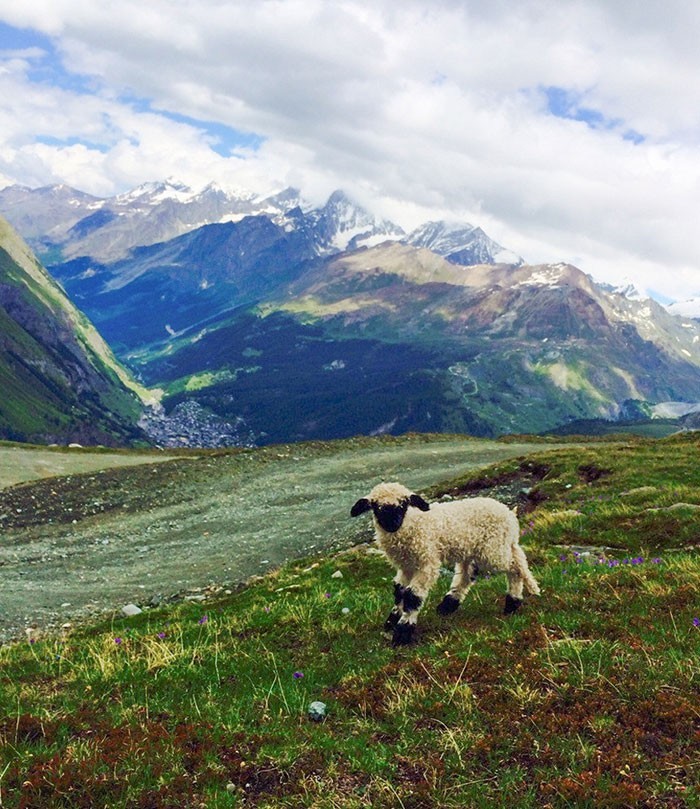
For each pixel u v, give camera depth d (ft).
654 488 79.15
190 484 135.03
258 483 135.54
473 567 39.58
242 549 92.63
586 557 53.62
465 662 28.73
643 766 19.88
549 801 18.98
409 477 136.26
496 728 22.95
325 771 21.88
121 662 35.88
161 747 23.73
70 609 71.41
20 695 31.53
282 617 42.27
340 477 138.41
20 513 114.93
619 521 67.05
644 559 50.21
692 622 29.89
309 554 86.84
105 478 137.49
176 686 31.42
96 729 26.25
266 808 20.18
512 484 108.37
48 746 24.58
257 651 35.88
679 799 18.21
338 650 35.01
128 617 59.77
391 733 24.17
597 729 22.02
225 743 24.03
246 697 28.99
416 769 21.47
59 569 87.92
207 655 36.19
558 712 23.61
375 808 19.54
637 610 33.40
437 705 24.95
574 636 30.60
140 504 122.62
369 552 69.72
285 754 22.77
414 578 35.50
